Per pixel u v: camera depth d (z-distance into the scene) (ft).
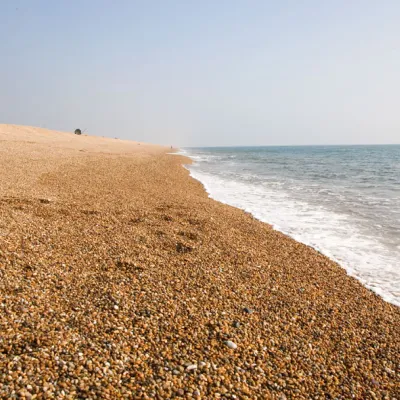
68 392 11.08
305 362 14.34
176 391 11.88
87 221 30.14
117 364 12.69
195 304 17.76
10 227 25.13
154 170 81.41
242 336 15.53
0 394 10.50
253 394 12.28
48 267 19.77
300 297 20.06
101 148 153.07
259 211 45.11
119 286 18.56
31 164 61.82
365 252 29.43
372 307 19.67
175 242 26.73
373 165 147.33
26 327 13.99
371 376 13.91
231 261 24.48
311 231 35.73
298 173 104.78
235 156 253.03
